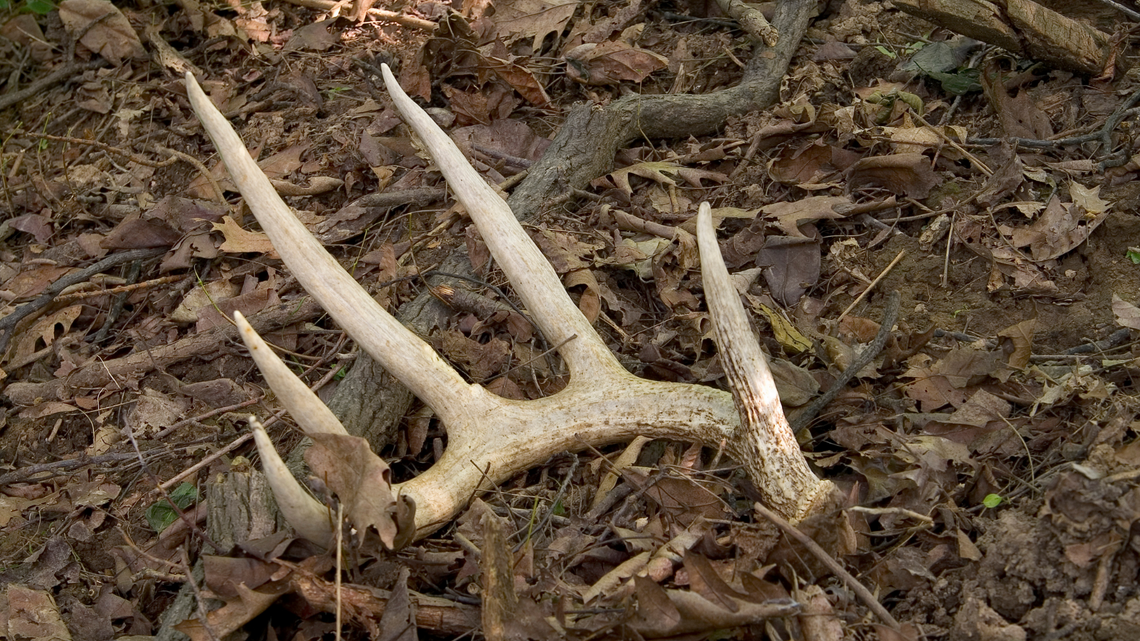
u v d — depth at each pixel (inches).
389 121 147.7
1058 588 74.7
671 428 90.4
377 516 77.3
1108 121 122.3
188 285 134.1
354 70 163.3
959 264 113.4
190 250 136.0
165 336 129.3
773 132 132.8
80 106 168.4
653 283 118.4
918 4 128.6
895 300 101.9
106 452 114.6
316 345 122.3
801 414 97.0
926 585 80.4
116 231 138.8
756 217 122.5
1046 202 114.8
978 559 79.7
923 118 133.5
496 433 91.6
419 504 85.6
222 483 94.8
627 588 80.0
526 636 74.6
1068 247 108.9
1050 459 88.6
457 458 90.4
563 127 138.1
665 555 83.1
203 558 83.7
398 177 141.3
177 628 78.1
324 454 78.2
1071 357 99.6
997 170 119.9
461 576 85.5
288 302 125.7
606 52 151.3
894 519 85.7
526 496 96.1
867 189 125.3
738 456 85.9
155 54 172.2
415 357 92.0
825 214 120.0
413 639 77.4
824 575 81.0
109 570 102.4
